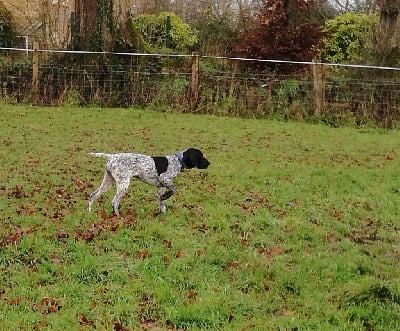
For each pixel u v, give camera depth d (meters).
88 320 5.03
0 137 12.88
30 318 4.96
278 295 5.73
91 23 18.91
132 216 7.77
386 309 5.30
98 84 18.28
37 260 6.18
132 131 14.60
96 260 6.15
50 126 14.63
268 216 8.00
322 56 22.27
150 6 26.75
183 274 6.02
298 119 17.83
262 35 19.48
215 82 18.30
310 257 6.66
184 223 7.62
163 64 18.58
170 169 7.88
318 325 5.05
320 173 10.79
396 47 20.17
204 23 24.62
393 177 10.77
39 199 8.40
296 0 19.59
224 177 10.20
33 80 18.00
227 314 5.25
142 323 5.09
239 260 6.50
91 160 11.16
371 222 8.16
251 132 15.33
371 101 17.83
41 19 21.00
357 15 23.36
